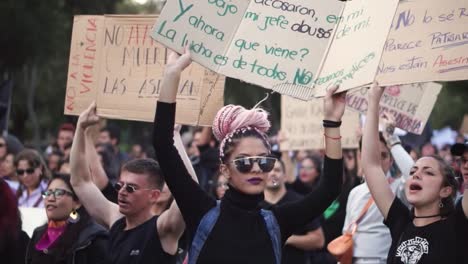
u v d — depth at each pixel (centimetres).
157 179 938
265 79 814
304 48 822
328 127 775
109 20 1025
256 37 821
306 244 1269
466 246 846
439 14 962
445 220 866
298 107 1806
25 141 5200
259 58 817
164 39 802
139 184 928
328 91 784
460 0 951
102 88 1014
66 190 1041
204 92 960
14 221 759
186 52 783
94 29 1036
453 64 943
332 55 816
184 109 959
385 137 1171
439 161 905
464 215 849
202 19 809
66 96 1041
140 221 931
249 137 739
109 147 2039
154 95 992
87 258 997
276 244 734
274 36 823
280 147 1819
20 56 3503
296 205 755
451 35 950
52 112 4822
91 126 1052
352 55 795
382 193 923
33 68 4194
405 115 1298
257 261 718
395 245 898
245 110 758
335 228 1489
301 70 819
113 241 940
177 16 802
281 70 817
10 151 1777
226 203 738
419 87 1297
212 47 810
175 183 738
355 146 1636
